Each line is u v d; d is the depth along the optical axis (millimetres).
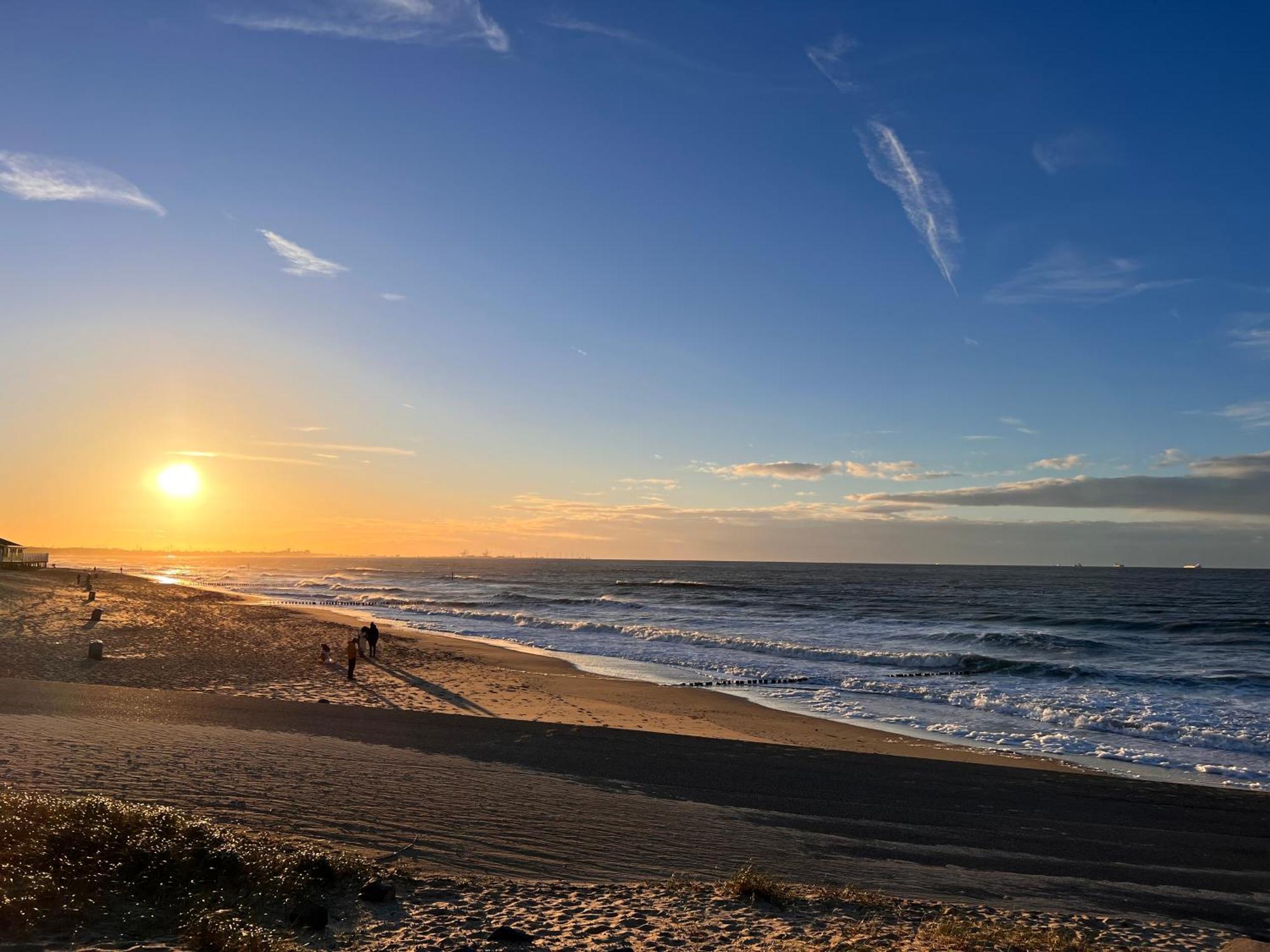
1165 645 47219
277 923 6961
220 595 82438
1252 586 123125
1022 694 28531
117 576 108938
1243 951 8070
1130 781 16453
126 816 8523
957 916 8914
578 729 19234
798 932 7770
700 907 8438
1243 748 20797
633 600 88125
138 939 6402
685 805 13211
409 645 40500
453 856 9750
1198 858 12008
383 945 6715
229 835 8641
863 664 37812
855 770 16469
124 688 21641
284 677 27203
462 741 17125
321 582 131375
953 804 14352
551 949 6906
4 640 33438
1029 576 179000
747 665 37031
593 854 10336
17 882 6836
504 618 62125
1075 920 9219
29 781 11344
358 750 15453
